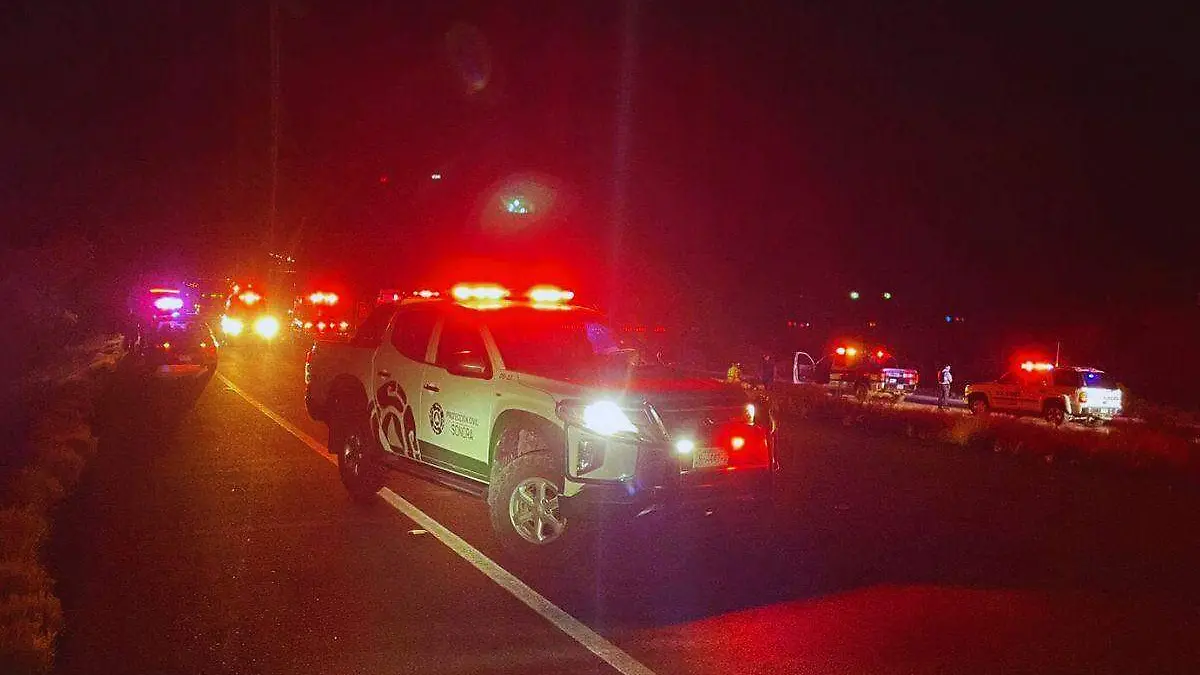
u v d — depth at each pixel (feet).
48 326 68.85
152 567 24.85
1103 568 25.38
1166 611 21.83
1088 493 35.65
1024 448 44.98
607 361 29.17
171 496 33.32
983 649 19.39
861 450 46.47
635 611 21.62
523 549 25.80
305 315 88.07
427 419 29.30
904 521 30.76
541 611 21.59
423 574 24.34
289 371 86.74
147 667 18.38
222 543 27.17
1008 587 23.67
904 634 20.22
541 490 25.32
